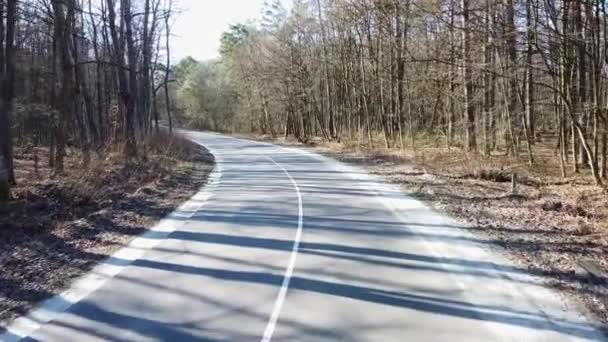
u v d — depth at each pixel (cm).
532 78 2189
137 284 778
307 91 5394
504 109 2420
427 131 3547
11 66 1496
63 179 1599
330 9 4431
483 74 2217
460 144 3005
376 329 597
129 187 1738
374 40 3878
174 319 640
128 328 616
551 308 652
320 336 580
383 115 3528
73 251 974
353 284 760
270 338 578
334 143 4325
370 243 1005
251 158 3222
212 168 2641
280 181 2025
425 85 3278
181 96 8712
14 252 942
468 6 2303
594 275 745
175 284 774
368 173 2245
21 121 2805
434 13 2497
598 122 1742
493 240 1005
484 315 635
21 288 765
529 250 927
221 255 933
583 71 1780
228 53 7900
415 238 1042
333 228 1146
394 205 1435
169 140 3256
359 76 4309
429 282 765
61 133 1948
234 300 700
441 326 604
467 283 758
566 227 1100
